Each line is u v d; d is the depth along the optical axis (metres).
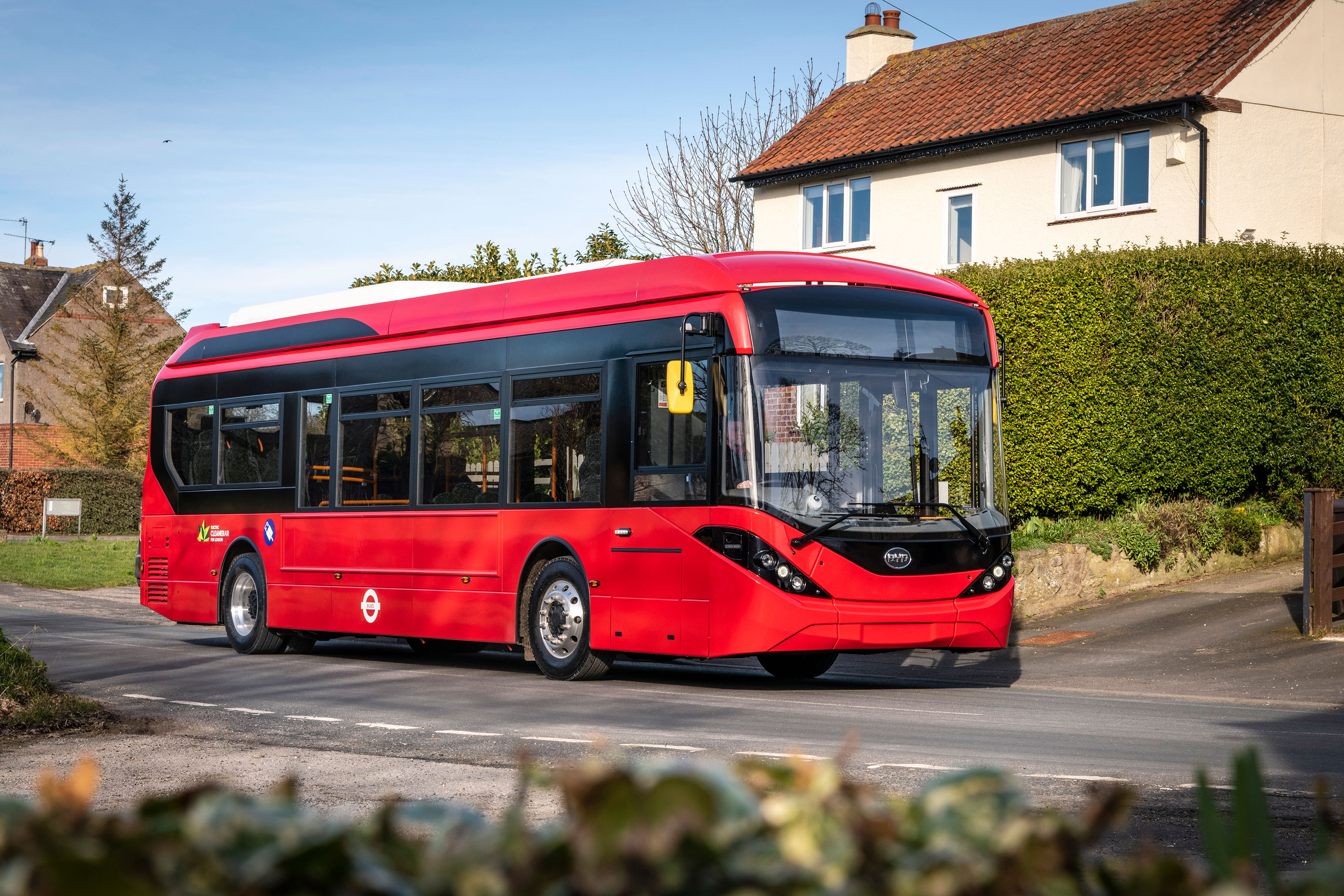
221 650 16.92
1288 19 25.88
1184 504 20.52
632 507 12.15
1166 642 15.54
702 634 11.50
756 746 8.55
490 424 13.64
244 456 16.69
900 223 30.02
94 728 9.66
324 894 1.40
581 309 12.85
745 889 1.34
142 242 65.06
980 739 8.91
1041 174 27.44
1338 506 16.48
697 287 11.81
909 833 1.50
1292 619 16.14
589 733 9.26
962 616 11.84
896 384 11.95
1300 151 25.94
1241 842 1.84
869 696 11.90
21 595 26.75
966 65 32.34
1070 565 18.39
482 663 15.43
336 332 15.59
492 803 6.75
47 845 1.36
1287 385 21.12
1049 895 1.45
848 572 11.40
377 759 8.20
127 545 41.59
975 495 12.19
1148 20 29.50
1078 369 20.19
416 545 14.31
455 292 14.29
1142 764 7.84
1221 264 20.69
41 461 65.62
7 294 71.94
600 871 1.32
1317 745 8.76
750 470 11.29
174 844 1.38
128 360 64.25
